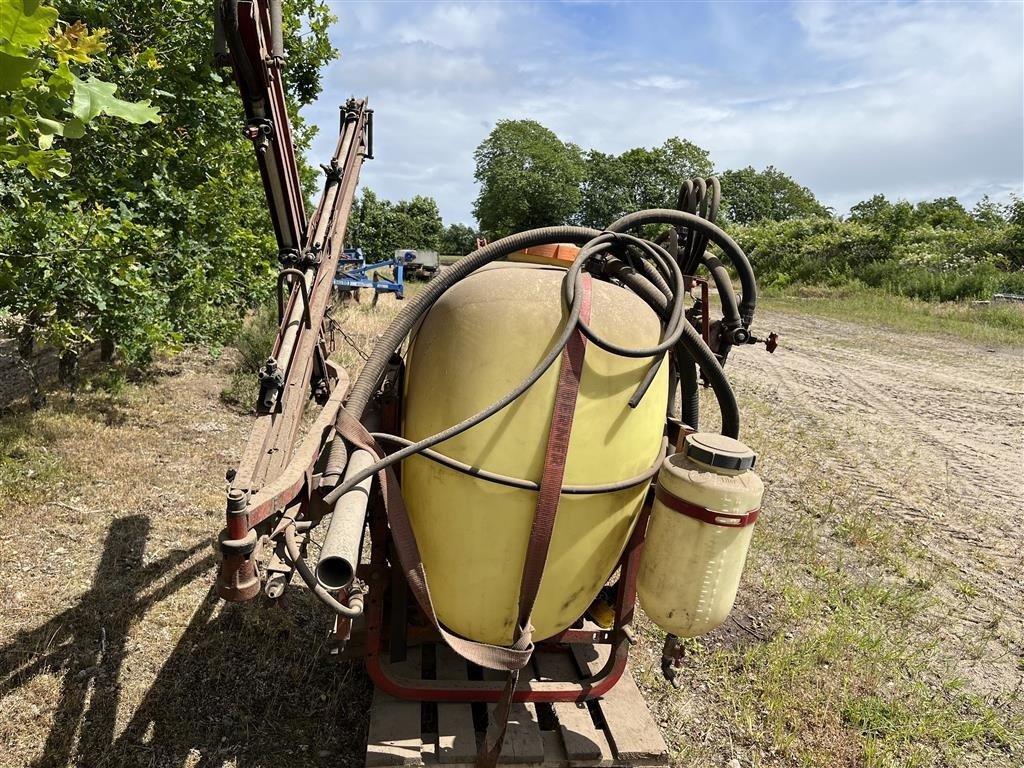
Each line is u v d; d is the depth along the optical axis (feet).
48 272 13.64
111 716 8.78
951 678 10.84
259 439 6.46
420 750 7.68
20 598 10.83
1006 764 9.24
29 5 4.49
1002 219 84.94
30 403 19.33
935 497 18.12
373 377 7.30
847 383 31.09
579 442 7.15
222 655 10.01
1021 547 15.49
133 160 17.22
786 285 73.31
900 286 62.39
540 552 7.07
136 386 22.63
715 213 9.67
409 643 8.64
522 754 7.78
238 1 6.41
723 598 7.48
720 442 7.49
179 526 13.56
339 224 9.42
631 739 8.04
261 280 26.13
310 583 5.80
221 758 8.31
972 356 38.11
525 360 7.02
